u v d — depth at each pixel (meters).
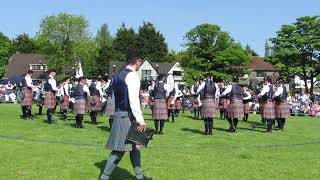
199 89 10.28
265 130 11.73
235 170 5.86
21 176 5.22
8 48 63.53
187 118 15.53
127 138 4.80
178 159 6.54
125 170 5.71
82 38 53.00
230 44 49.16
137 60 4.96
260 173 5.73
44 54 54.50
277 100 11.84
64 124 11.70
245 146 8.27
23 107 12.77
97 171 5.59
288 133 11.12
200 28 49.16
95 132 9.90
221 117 15.34
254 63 65.62
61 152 6.86
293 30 42.44
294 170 5.96
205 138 9.37
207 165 6.12
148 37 66.62
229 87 11.09
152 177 5.35
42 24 52.69
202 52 48.97
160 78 10.08
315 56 42.22
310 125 14.22
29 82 12.77
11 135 8.82
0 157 6.32
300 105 22.44
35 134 9.10
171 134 10.02
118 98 4.90
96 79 12.30
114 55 63.66
